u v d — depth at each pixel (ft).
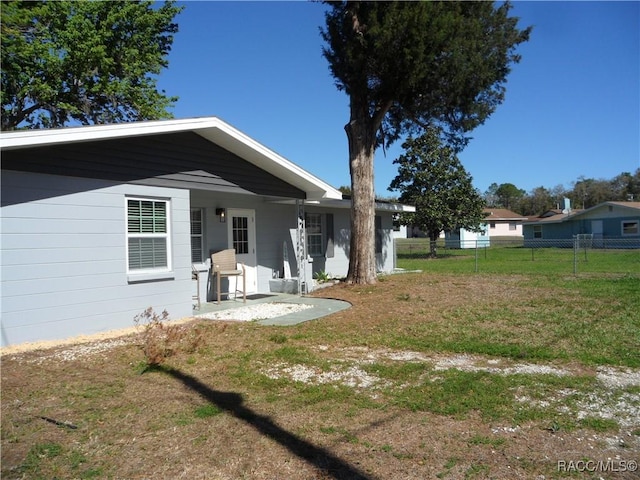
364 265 46.47
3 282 21.53
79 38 63.41
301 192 41.91
